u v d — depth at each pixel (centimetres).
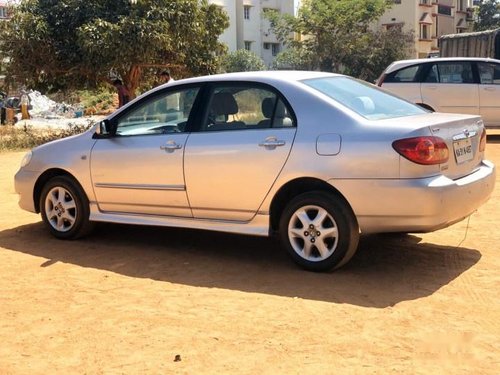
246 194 577
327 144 538
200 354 404
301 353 401
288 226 566
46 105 3609
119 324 457
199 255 635
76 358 406
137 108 656
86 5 1941
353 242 541
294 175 549
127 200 650
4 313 488
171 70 2181
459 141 557
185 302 498
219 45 2289
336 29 3981
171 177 615
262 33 5091
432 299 492
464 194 536
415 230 525
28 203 729
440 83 1438
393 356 395
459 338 419
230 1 4806
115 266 603
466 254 613
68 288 541
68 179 689
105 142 665
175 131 626
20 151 1797
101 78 2034
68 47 1953
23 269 600
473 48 2089
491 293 504
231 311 475
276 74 603
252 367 384
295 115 562
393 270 567
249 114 588
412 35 4356
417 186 507
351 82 633
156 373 381
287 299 498
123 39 1845
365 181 522
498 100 1398
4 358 409
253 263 601
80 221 685
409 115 588
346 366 382
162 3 1931
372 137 523
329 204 539
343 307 477
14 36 1922
